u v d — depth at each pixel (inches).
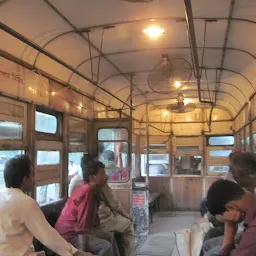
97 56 237.8
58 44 199.3
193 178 472.4
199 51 231.8
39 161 205.6
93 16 171.6
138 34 200.7
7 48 169.5
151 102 435.2
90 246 159.5
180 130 482.3
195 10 166.9
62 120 238.4
